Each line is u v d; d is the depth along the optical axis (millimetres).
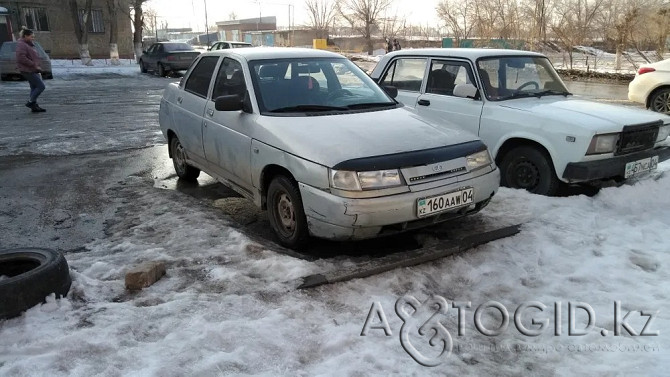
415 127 4215
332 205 3598
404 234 4508
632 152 5188
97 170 6766
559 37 25234
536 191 5352
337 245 4297
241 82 4789
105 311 3023
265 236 4602
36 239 4414
